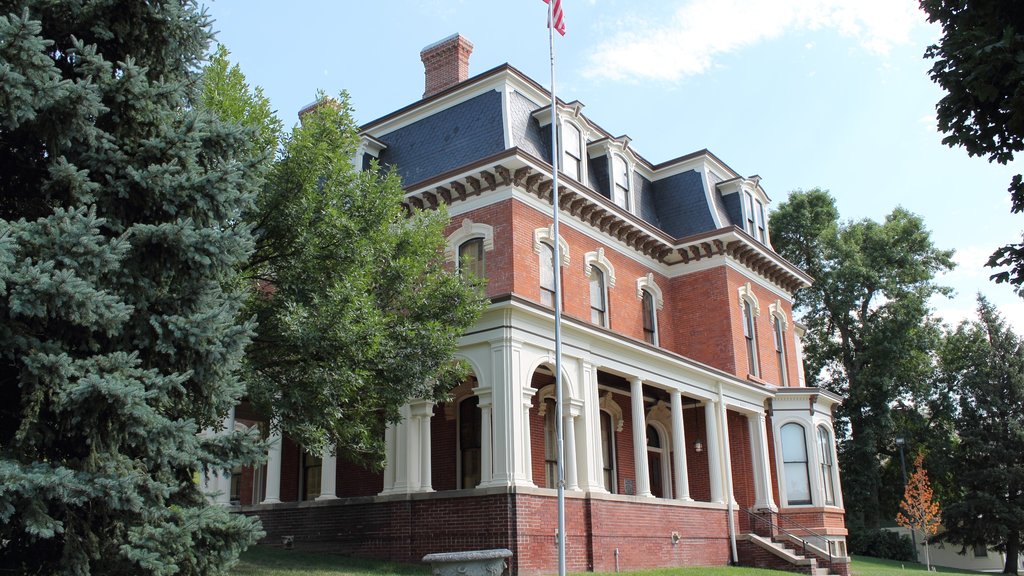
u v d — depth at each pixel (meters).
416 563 17.45
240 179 10.46
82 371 8.77
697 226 28.03
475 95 24.09
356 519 19.08
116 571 9.21
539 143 23.72
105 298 8.70
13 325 8.80
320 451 14.54
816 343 48.03
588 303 23.66
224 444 10.43
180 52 11.10
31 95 8.70
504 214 21.62
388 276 16.23
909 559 39.81
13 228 8.48
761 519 24.36
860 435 43.69
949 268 46.69
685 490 22.17
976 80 9.79
